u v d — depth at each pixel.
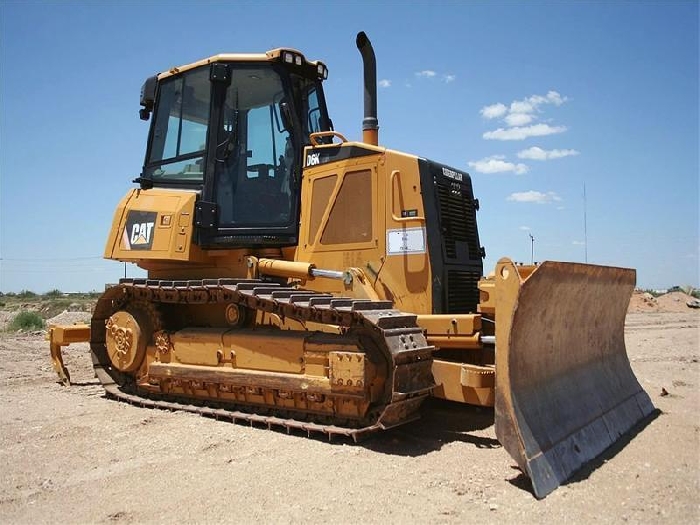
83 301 36.28
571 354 5.78
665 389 7.80
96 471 4.92
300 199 7.00
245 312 6.98
